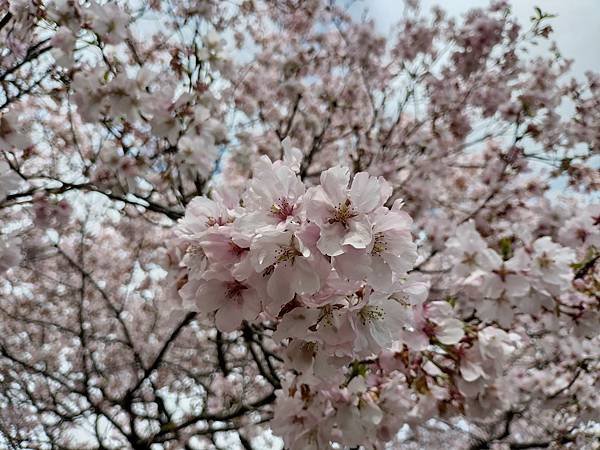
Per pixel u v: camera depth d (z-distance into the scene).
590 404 4.50
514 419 5.46
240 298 1.43
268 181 1.35
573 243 3.40
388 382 2.38
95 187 3.52
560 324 3.21
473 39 5.82
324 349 1.46
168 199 4.52
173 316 1.84
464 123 5.87
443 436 6.21
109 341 5.95
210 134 3.36
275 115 6.34
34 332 6.62
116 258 6.98
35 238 5.78
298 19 6.41
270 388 5.85
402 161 6.30
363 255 1.27
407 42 6.12
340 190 1.29
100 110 3.01
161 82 3.72
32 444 5.35
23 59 3.68
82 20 2.94
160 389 6.29
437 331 2.22
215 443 5.74
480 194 6.15
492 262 2.76
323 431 2.16
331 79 6.78
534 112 5.36
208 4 4.36
